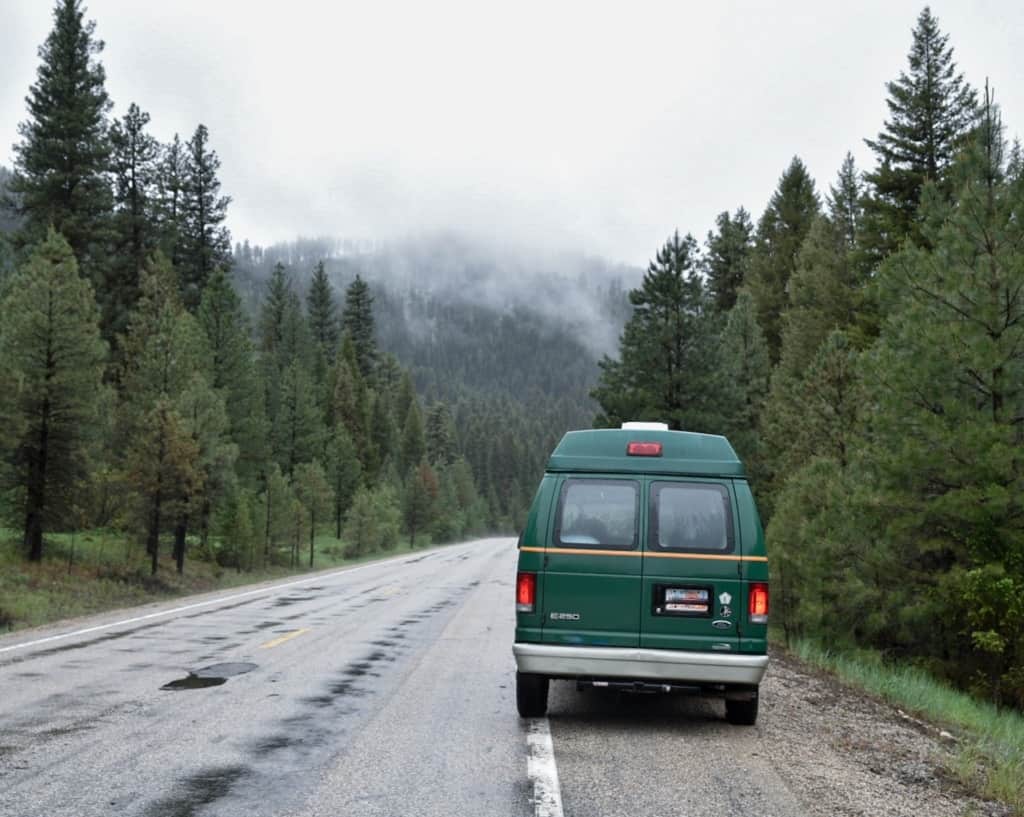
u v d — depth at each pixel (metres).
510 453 194.88
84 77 49.88
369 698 8.51
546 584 7.36
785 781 5.86
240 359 48.12
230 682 9.20
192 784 5.49
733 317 45.31
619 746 6.80
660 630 7.23
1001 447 13.99
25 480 28.34
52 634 13.35
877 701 10.52
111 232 49.72
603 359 35.91
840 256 47.59
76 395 28.91
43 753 6.18
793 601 18.00
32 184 48.41
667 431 7.75
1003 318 15.05
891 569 15.64
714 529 7.37
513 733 7.18
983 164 16.25
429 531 104.25
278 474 46.03
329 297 131.75
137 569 30.17
